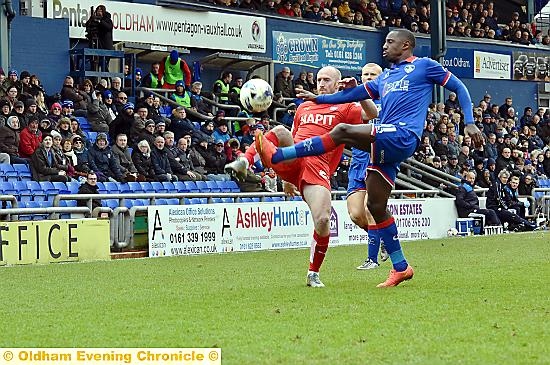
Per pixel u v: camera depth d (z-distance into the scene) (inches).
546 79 3639.3
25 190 1808.6
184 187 2089.1
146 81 2502.5
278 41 2952.8
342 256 1616.6
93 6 2524.6
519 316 808.9
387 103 1002.1
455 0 3447.3
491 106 3193.9
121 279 1200.2
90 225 1596.9
